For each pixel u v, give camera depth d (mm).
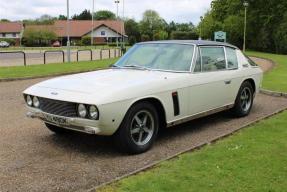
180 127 7785
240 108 8500
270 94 12195
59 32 105250
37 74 17688
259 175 5016
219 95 7684
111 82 6168
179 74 6875
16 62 29094
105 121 5625
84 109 5625
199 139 6957
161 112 6500
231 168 5242
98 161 5777
